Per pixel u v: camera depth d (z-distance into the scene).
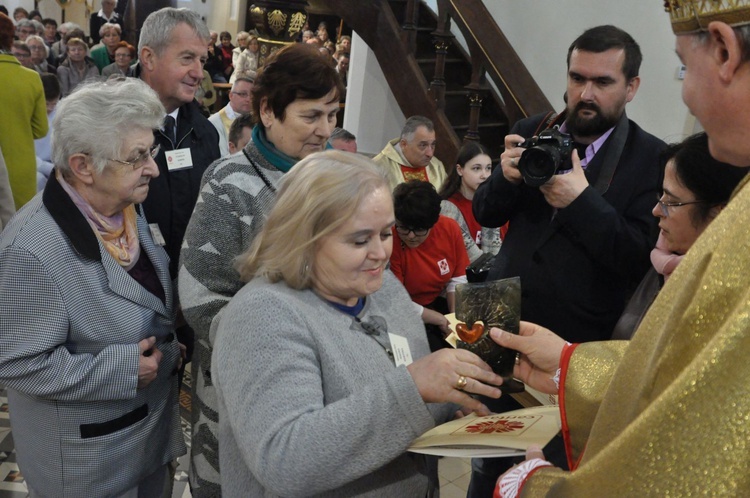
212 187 1.72
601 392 1.05
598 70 2.09
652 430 0.61
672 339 0.68
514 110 5.51
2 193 3.25
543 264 2.17
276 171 1.75
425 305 2.99
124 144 1.64
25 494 2.71
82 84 1.75
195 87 2.63
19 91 3.92
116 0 12.41
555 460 1.64
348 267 1.22
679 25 0.74
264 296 1.22
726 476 0.56
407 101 6.01
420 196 2.77
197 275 1.69
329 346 1.22
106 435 1.71
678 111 5.10
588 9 5.49
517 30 6.00
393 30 6.02
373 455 1.09
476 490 2.25
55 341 1.60
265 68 1.73
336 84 1.72
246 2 15.40
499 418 1.24
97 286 1.67
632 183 2.12
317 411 1.11
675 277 0.74
